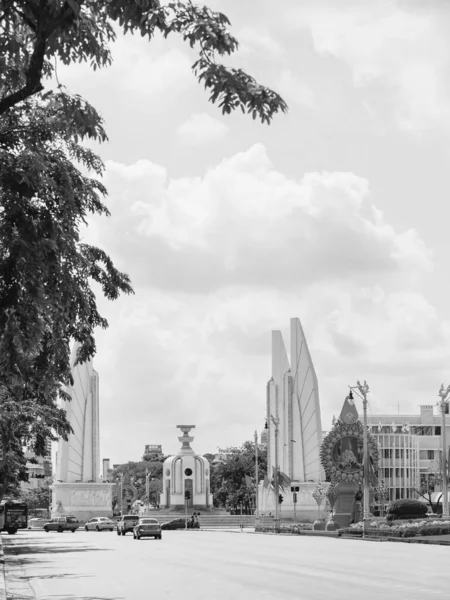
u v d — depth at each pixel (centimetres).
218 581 2881
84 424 13925
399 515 8000
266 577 3012
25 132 2077
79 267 2366
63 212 2147
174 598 2333
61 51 1698
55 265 2105
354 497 9244
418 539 6166
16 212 2031
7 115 2080
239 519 13650
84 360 2517
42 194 2133
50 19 1611
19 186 2028
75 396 13875
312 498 13412
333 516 9162
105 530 11638
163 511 14550
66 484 13600
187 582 2870
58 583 2948
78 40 1688
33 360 2478
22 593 2580
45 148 2194
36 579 3147
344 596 2309
